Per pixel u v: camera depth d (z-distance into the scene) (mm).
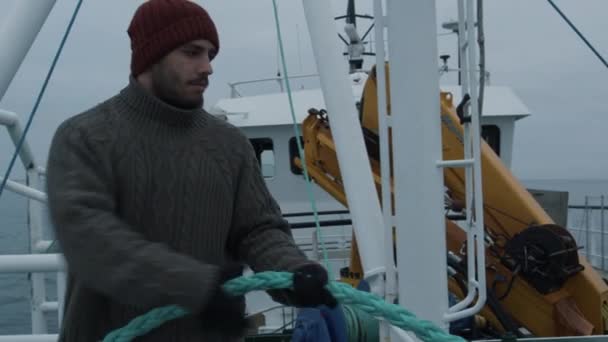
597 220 7164
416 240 2189
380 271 2627
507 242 3551
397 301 2322
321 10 2893
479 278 2240
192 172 1393
